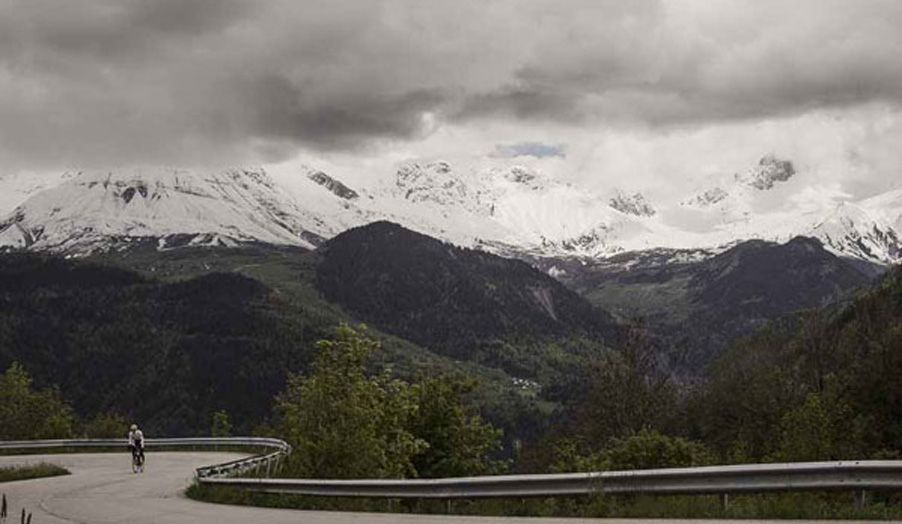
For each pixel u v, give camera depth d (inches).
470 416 2453.2
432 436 2353.6
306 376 2006.6
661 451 1834.4
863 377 2130.9
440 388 2385.6
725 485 687.1
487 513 808.9
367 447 1820.9
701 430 2736.2
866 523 593.0
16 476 1817.2
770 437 2427.4
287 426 1959.9
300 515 906.7
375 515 868.0
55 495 1320.1
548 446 2918.3
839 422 1920.5
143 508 1057.5
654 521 657.0
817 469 637.3
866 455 1733.5
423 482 913.5
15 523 884.0
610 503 733.9
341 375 1884.8
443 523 729.0
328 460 1791.3
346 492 1034.1
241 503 1147.9
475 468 2377.0
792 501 658.8
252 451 2748.5
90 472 2004.2
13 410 4060.0
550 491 794.8
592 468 1843.0
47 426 4092.0
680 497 732.0
